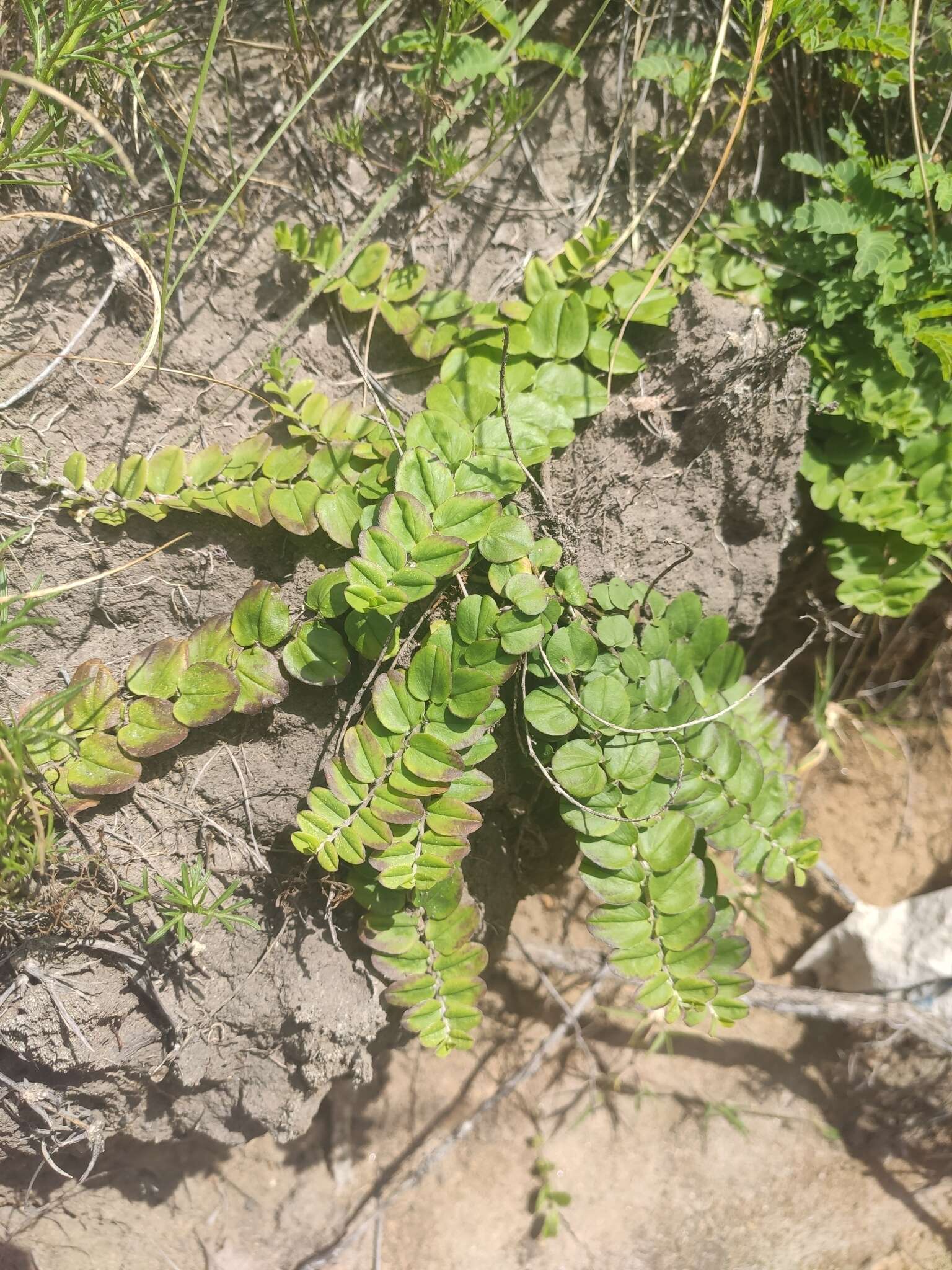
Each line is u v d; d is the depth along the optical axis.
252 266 0.30
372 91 0.30
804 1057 0.40
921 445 0.32
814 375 0.32
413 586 0.26
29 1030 0.27
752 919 0.41
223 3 0.24
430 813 0.27
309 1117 0.30
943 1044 0.36
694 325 0.30
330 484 0.28
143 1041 0.28
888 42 0.29
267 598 0.27
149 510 0.28
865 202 0.31
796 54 0.32
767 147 0.33
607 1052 0.40
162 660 0.27
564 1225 0.37
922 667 0.40
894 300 0.30
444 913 0.28
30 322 0.28
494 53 0.29
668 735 0.28
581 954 0.39
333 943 0.29
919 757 0.42
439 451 0.28
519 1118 0.39
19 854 0.25
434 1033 0.28
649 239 0.33
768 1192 0.38
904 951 0.38
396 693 0.26
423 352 0.30
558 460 0.30
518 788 0.32
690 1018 0.28
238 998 0.29
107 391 0.28
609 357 0.30
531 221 0.32
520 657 0.27
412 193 0.31
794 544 0.36
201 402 0.29
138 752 0.27
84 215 0.28
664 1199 0.38
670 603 0.30
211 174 0.29
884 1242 0.37
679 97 0.31
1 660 0.24
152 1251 0.34
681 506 0.32
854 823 0.42
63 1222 0.33
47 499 0.28
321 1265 0.35
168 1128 0.31
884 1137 0.39
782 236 0.32
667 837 0.28
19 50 0.27
